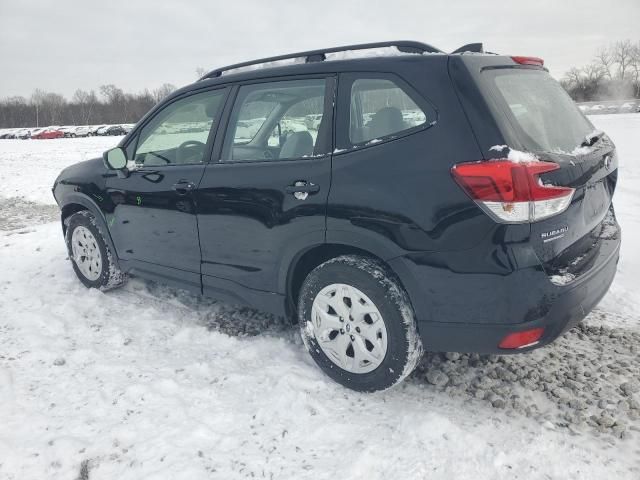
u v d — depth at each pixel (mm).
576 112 3061
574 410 2715
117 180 4051
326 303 2906
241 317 3975
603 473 2254
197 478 2268
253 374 3125
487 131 2361
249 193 3102
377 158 2627
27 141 41062
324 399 2832
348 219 2674
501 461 2322
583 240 2736
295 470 2318
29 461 2393
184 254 3650
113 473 2309
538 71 2998
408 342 2617
